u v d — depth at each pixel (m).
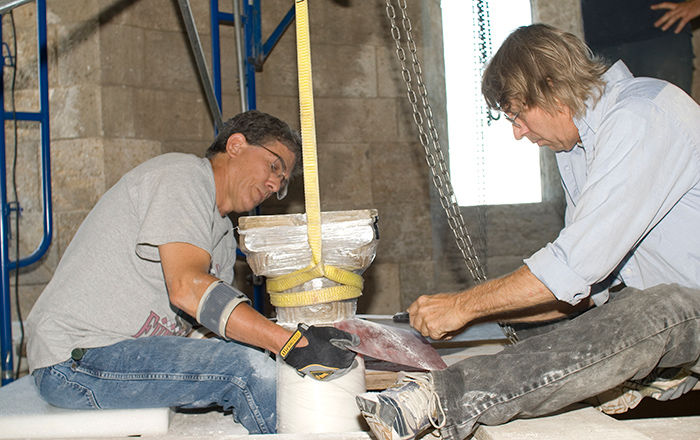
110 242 2.05
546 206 5.03
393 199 5.04
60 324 2.01
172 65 4.60
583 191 1.75
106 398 1.99
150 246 1.93
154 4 4.54
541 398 1.65
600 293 2.18
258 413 1.99
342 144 4.95
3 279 3.21
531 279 1.73
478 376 1.66
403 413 1.58
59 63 4.43
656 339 1.64
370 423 1.61
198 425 2.08
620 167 1.69
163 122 4.57
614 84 1.87
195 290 1.81
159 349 2.00
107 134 4.39
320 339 1.75
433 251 5.09
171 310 2.12
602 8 4.72
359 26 5.00
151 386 1.98
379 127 5.03
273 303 1.89
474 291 1.84
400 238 5.04
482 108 3.17
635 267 2.03
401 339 1.94
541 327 2.35
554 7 4.76
